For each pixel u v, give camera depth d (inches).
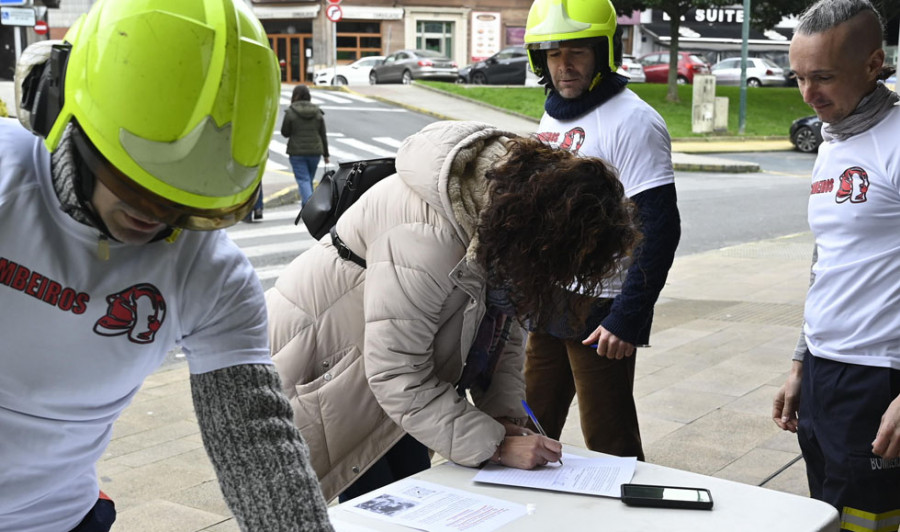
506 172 76.6
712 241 422.9
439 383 87.8
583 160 75.6
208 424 61.8
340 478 96.0
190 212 49.9
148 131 47.5
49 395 56.3
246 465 60.8
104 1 50.0
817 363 101.1
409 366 86.0
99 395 58.7
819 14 94.5
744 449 164.7
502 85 1250.6
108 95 47.7
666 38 1761.8
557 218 73.0
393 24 1492.4
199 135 48.0
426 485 81.4
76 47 49.4
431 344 88.0
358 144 741.9
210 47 48.2
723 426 176.4
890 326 94.6
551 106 125.7
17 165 53.0
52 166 53.0
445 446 85.4
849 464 98.0
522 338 99.7
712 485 80.7
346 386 94.0
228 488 61.5
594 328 115.9
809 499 77.5
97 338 55.9
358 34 1478.8
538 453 84.6
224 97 48.5
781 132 952.3
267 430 61.5
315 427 94.2
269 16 1487.5
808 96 96.3
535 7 123.2
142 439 170.4
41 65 52.7
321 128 473.7
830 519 73.8
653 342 240.1
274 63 51.9
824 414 100.3
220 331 61.4
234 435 61.1
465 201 82.0
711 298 297.0
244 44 49.6
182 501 143.6
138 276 56.3
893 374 95.1
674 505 75.2
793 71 97.3
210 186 49.1
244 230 428.5
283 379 94.1
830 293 98.9
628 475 82.7
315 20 1460.4
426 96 1038.4
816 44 93.5
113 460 160.2
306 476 61.2
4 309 53.0
